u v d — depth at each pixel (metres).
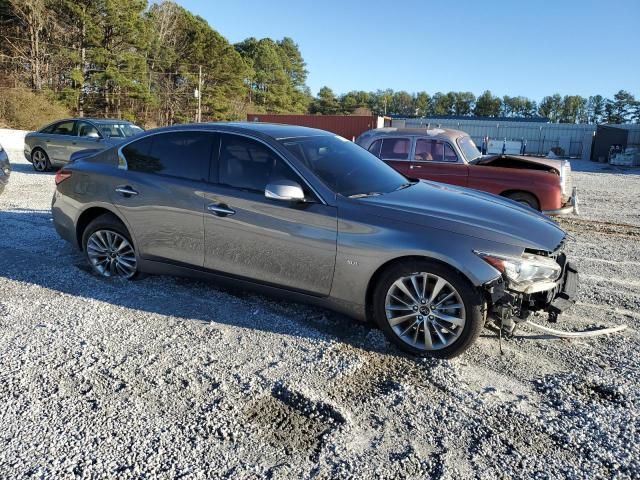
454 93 133.12
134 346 3.43
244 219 3.80
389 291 3.44
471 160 8.06
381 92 137.62
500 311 3.23
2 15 44.12
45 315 3.86
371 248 3.40
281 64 94.25
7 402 2.78
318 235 3.55
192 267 4.15
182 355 3.33
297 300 3.81
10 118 34.06
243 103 68.44
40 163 12.34
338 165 4.02
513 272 3.22
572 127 42.34
